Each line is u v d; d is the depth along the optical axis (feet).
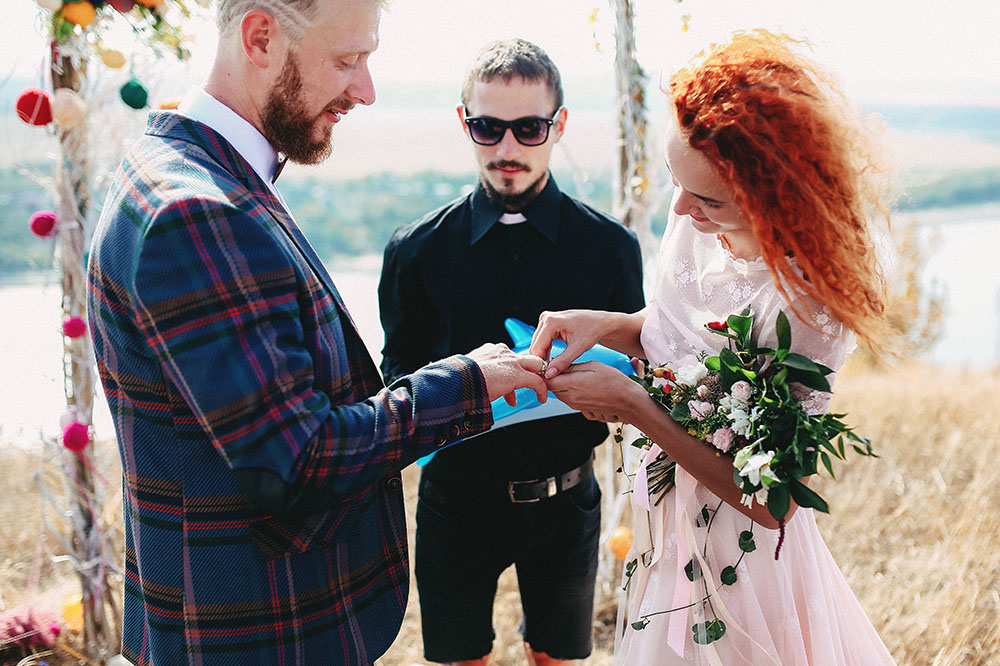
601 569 10.59
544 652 7.91
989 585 10.01
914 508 12.10
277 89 4.79
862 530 11.55
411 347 7.84
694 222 5.38
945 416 15.89
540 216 7.32
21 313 9.74
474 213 7.39
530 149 6.97
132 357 4.57
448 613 7.68
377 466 4.56
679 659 5.73
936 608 9.21
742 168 4.76
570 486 7.40
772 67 4.99
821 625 5.47
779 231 4.86
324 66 4.78
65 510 9.97
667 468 5.82
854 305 4.96
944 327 26.04
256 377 4.20
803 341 5.12
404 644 9.80
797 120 4.75
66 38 7.52
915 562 10.57
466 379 4.99
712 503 5.67
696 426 5.27
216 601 4.59
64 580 10.50
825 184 4.82
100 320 4.67
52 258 8.50
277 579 4.68
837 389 18.56
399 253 7.57
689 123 4.90
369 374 5.14
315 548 4.81
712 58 5.08
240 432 4.20
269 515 4.63
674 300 5.96
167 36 7.66
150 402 4.61
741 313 5.42
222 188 4.46
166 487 4.65
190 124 4.73
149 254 4.20
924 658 8.70
